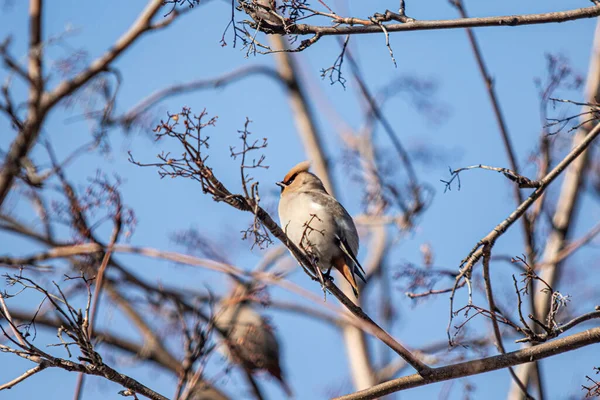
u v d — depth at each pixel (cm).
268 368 1320
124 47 1300
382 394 895
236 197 837
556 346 849
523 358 858
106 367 825
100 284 1020
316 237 1109
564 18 823
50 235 1270
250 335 1294
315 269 909
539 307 1245
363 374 1530
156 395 835
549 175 867
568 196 1349
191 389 1112
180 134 803
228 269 1048
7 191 1183
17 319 1288
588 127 1273
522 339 841
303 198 1153
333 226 1116
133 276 1375
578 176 1355
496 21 827
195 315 1215
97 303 1011
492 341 1195
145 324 1400
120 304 1391
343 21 849
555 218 1338
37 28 1277
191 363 1125
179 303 1283
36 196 1257
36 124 1205
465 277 860
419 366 885
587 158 1355
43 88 1232
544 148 1220
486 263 866
